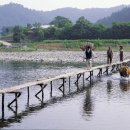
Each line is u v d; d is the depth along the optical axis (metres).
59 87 37.22
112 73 51.16
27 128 21.84
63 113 25.38
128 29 157.12
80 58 88.31
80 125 22.41
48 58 90.38
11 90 27.28
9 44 153.75
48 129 21.64
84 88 37.00
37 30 194.12
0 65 70.62
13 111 26.28
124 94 32.47
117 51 108.75
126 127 22.06
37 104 28.72
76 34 167.25
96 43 126.75
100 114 24.97
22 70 59.28
